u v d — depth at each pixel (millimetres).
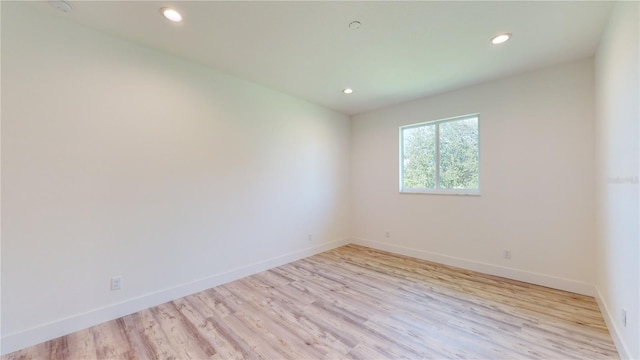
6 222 1783
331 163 4449
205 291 2781
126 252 2305
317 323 2168
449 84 3307
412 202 3986
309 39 2281
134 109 2352
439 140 3771
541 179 2881
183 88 2668
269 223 3490
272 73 3008
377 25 2070
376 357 1761
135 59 2357
